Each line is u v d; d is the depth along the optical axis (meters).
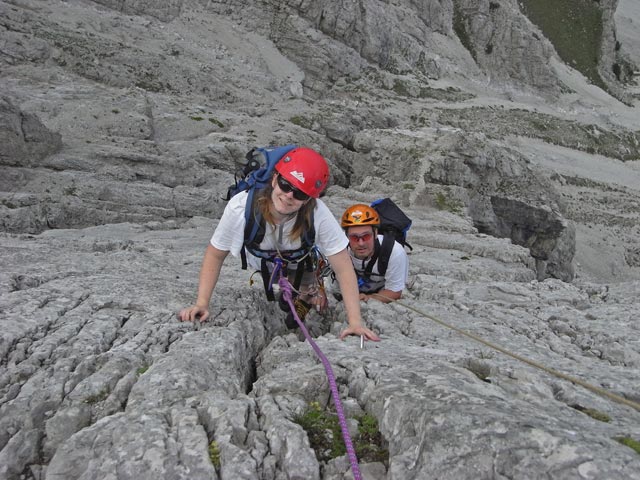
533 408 2.65
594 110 82.94
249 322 4.39
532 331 5.00
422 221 17.27
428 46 75.00
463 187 24.06
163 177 16.88
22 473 2.64
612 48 103.75
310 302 4.75
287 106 31.31
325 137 27.14
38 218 12.51
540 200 28.36
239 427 2.66
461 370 3.25
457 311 5.44
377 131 27.91
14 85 22.66
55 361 3.39
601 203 53.88
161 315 4.19
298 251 3.74
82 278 5.00
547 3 104.44
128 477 2.32
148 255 7.41
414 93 62.91
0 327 3.62
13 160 14.12
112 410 2.98
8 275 4.80
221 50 47.91
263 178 3.40
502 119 65.44
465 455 2.24
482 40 81.94
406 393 2.81
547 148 64.25
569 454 2.09
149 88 30.02
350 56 58.66
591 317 5.72
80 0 41.03
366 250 4.89
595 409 2.97
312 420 2.88
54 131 17.12
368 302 5.18
